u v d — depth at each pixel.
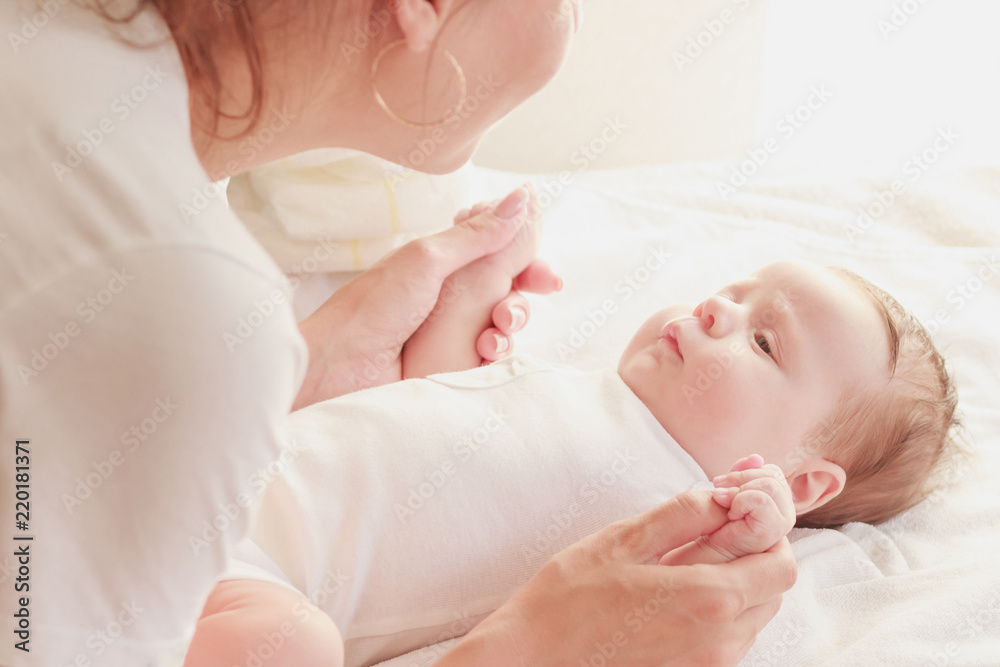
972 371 1.33
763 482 0.82
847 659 0.87
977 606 0.92
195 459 0.49
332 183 1.37
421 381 1.07
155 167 0.49
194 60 0.56
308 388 1.16
